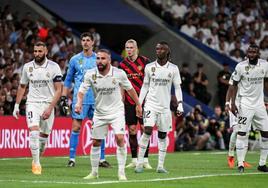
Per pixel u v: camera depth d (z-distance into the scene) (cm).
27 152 4478
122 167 3028
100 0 7125
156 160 4297
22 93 3403
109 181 2945
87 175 3222
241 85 3547
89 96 3756
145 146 3394
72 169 3544
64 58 5575
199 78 6431
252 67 3500
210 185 2858
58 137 4606
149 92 3378
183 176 3228
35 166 3300
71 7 6838
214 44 7106
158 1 7300
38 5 6544
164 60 3359
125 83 2994
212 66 6825
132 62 3722
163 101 3362
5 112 4781
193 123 5569
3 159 4200
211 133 5675
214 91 6775
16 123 4425
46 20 6284
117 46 7169
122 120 2998
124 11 7062
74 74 3762
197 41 6894
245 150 3572
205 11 7294
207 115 6131
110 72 2958
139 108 3042
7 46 5494
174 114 5494
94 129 3019
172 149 5309
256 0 7738
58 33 5950
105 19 6819
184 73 6344
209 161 4269
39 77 3312
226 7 7431
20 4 6288
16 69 5388
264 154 3591
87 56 3747
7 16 5803
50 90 3344
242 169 3541
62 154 4634
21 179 3031
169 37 6962
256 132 5688
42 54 3312
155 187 2731
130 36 7125
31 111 3306
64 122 4653
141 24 6950
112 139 4869
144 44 7056
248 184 2941
